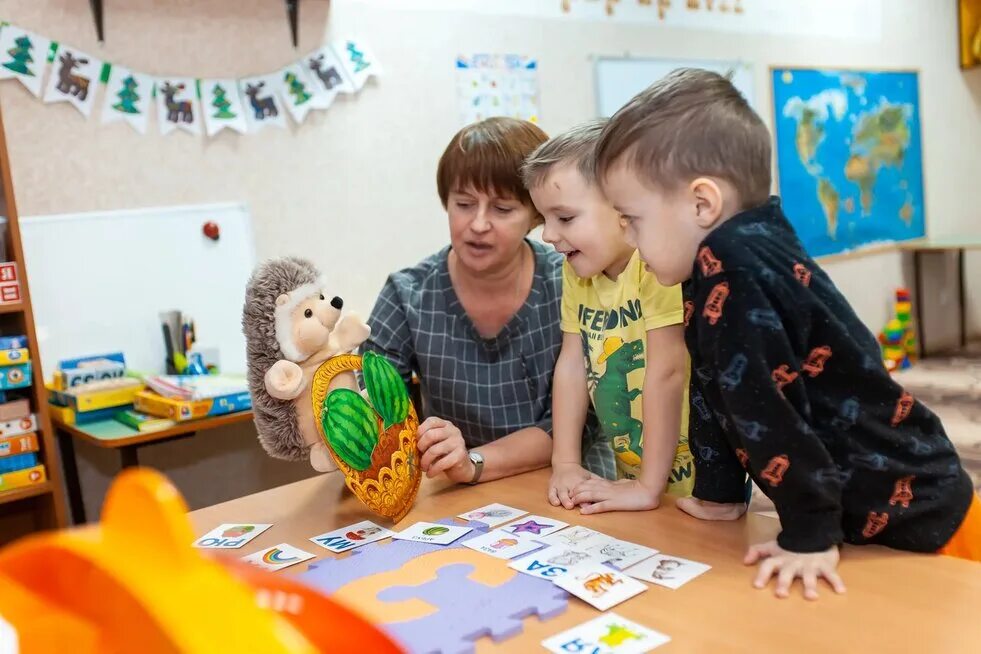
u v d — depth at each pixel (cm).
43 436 181
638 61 330
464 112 283
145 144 222
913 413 85
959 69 475
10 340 176
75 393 198
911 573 76
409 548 89
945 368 420
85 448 218
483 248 126
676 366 103
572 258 111
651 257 87
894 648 62
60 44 208
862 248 421
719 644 65
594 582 77
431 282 140
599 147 88
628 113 85
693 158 82
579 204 107
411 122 271
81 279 214
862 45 420
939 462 85
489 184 121
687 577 78
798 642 64
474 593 76
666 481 102
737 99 86
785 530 80
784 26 385
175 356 221
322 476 121
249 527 101
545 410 135
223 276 236
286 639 36
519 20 296
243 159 238
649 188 85
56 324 212
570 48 310
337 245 258
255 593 44
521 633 69
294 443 102
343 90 254
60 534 43
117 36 216
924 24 452
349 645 44
